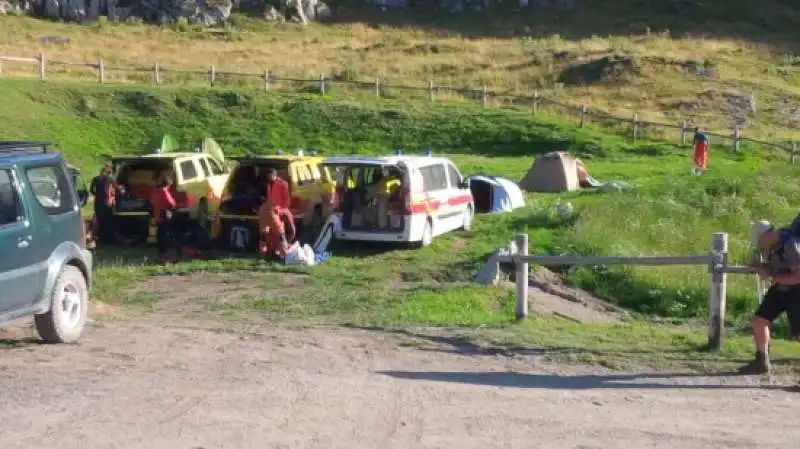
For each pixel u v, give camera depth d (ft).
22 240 31.24
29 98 119.03
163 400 25.68
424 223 59.82
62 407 24.85
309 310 41.91
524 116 130.31
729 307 48.11
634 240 60.23
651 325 42.24
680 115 139.54
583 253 55.47
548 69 163.84
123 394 26.21
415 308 41.22
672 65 161.58
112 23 203.10
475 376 29.71
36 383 27.27
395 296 44.80
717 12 221.05
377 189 58.39
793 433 24.08
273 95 133.18
